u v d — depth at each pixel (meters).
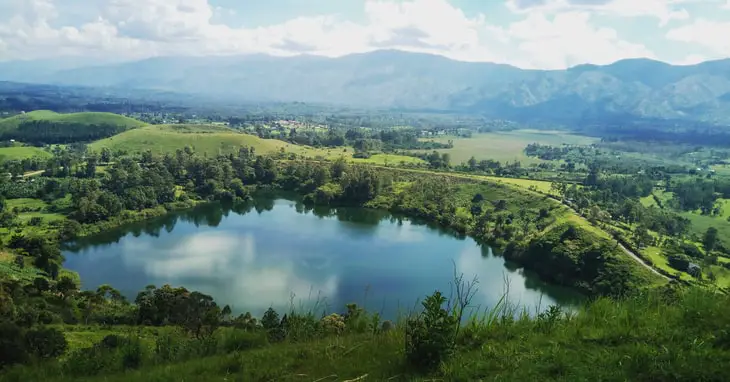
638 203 144.12
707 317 10.69
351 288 81.12
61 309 62.84
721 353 9.09
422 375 10.21
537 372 9.31
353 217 139.88
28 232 108.69
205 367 12.55
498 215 126.81
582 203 132.50
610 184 178.88
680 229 124.94
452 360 10.45
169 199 146.00
